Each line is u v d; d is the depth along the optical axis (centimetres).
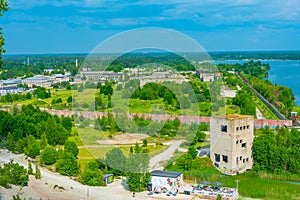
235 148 8681
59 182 7869
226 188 7562
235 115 9362
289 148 9325
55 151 9462
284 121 13100
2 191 6650
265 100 18825
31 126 11912
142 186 7425
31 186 7369
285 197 7425
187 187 7556
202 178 8112
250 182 8156
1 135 11900
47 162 9331
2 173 7250
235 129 8694
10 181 7150
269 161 8962
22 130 11862
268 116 14925
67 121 11738
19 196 6612
